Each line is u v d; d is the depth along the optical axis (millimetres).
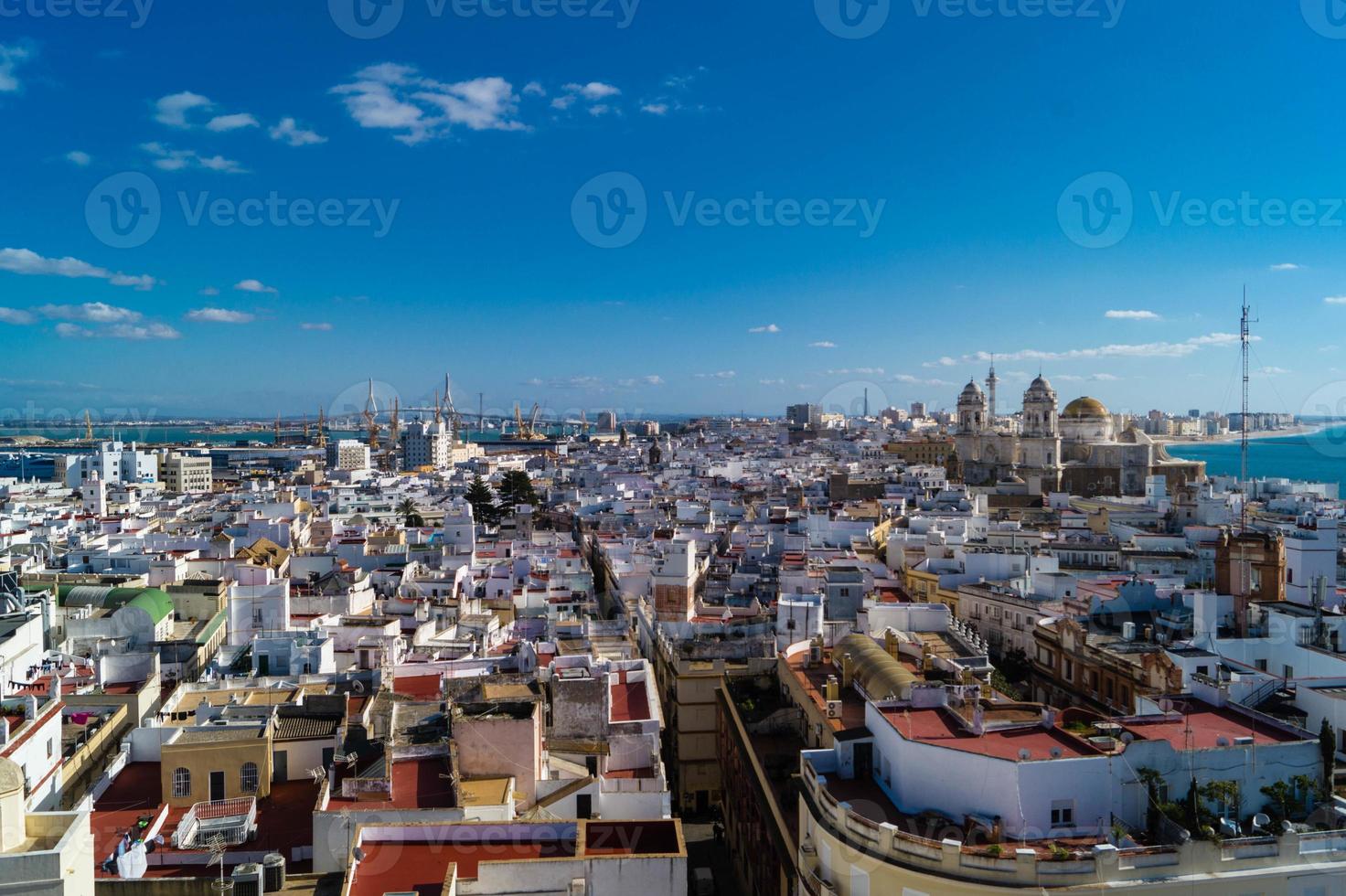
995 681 79938
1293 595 93375
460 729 60812
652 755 70688
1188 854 45188
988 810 49750
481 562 160000
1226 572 95000
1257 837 45938
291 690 77938
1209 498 187000
